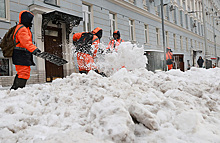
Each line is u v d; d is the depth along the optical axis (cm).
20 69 412
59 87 307
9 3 815
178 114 203
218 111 251
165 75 404
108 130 158
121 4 1527
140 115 184
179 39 2750
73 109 223
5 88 653
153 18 2016
